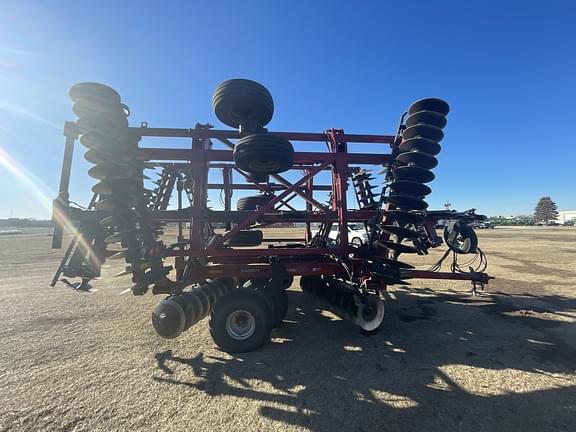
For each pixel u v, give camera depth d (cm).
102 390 295
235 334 378
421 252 498
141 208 403
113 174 352
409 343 403
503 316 516
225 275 445
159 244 400
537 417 247
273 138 365
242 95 406
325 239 620
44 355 374
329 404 269
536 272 927
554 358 355
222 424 243
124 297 674
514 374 317
